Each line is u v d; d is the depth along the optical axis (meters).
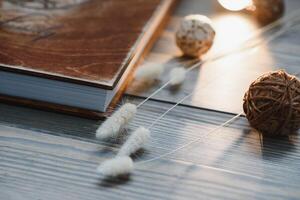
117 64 0.45
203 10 0.65
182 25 0.53
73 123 0.43
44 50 0.46
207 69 0.52
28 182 0.38
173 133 0.43
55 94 0.44
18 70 0.43
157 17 0.56
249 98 0.43
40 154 0.40
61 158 0.40
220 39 0.58
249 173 0.40
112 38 0.50
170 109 0.45
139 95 0.47
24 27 0.50
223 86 0.50
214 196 0.38
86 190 0.38
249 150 0.42
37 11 0.53
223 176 0.40
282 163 0.41
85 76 0.43
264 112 0.42
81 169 0.39
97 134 0.41
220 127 0.44
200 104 0.47
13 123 0.42
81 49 0.47
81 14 0.54
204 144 0.43
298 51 0.57
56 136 0.42
